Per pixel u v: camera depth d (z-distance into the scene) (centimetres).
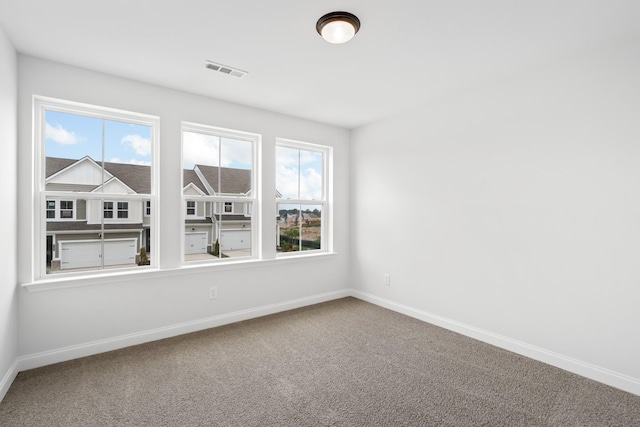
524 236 261
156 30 202
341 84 287
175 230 298
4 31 199
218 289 325
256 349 270
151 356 255
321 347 274
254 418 181
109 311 265
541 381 221
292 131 380
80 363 241
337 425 176
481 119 290
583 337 229
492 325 283
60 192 251
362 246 417
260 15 186
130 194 282
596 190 223
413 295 354
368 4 175
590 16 185
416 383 218
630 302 209
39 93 236
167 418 180
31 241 233
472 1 172
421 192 345
